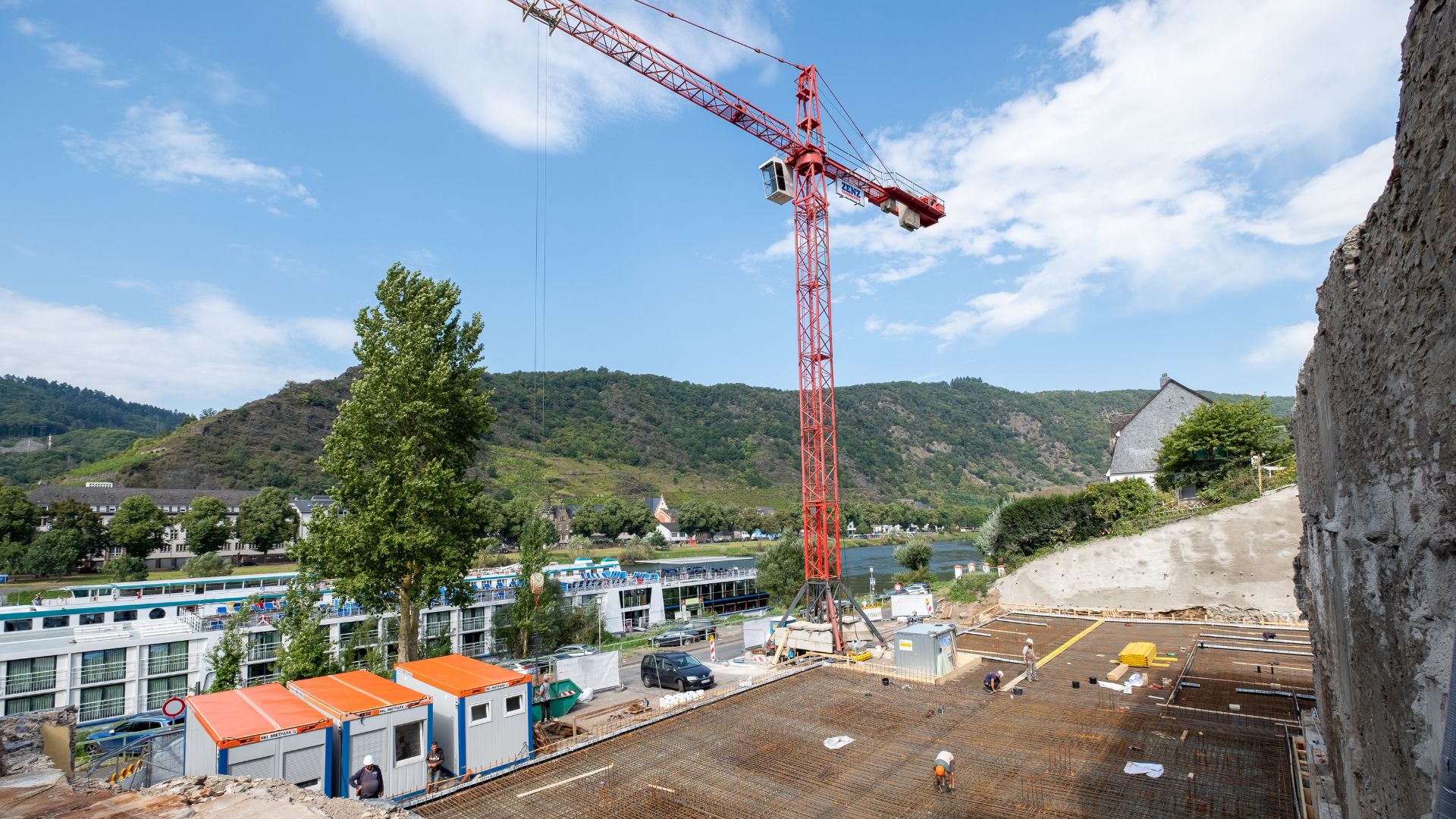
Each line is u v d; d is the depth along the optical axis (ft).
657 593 201.77
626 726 72.54
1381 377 23.03
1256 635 108.27
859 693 83.35
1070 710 73.15
